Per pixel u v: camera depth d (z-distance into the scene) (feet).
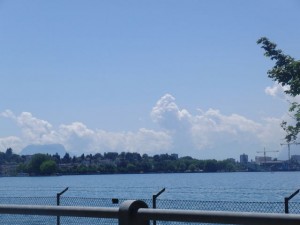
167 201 33.91
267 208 31.58
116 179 272.72
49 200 39.78
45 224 22.11
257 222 9.39
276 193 57.88
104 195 79.82
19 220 22.25
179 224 19.74
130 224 10.73
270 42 54.29
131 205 10.79
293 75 53.16
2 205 12.58
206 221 9.96
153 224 20.74
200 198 64.59
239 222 9.62
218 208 32.94
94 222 25.82
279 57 54.24
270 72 54.08
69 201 39.01
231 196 62.23
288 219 9.15
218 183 171.22
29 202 38.86
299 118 53.01
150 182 205.98
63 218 24.43
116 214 10.93
